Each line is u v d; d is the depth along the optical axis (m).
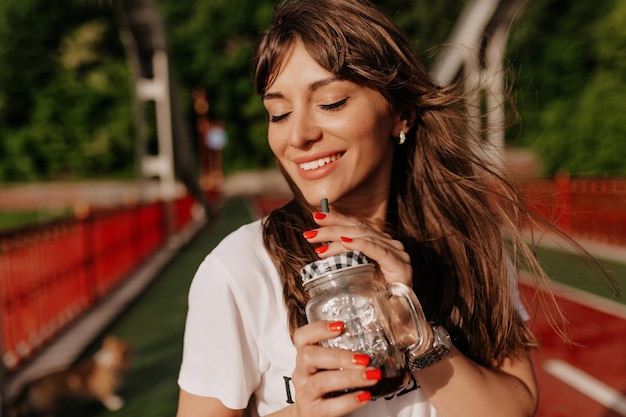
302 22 1.18
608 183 10.87
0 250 5.01
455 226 1.47
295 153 1.22
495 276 1.44
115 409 4.29
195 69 52.69
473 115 1.70
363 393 0.95
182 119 22.12
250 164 53.06
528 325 1.50
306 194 1.23
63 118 49.28
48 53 50.38
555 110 17.84
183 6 54.62
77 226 7.29
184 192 20.89
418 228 1.49
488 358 1.38
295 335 0.99
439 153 1.50
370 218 1.39
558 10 34.22
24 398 4.18
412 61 1.33
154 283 9.54
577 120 17.30
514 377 1.33
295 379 0.98
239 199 40.59
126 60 52.06
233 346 1.14
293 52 1.19
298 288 1.18
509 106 1.85
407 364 1.04
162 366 5.22
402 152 1.51
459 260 1.44
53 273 6.33
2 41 49.25
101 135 49.28
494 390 1.21
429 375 1.17
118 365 4.40
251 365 1.16
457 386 1.18
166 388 4.66
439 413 1.20
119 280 9.31
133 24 16.89
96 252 8.06
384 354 0.99
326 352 0.96
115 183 48.56
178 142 21.66
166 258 11.92
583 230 11.43
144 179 17.08
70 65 50.31
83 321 6.82
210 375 1.15
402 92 1.33
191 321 1.19
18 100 49.59
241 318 1.16
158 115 17.33
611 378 4.51
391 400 1.19
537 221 1.60
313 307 1.01
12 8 49.28
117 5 16.39
